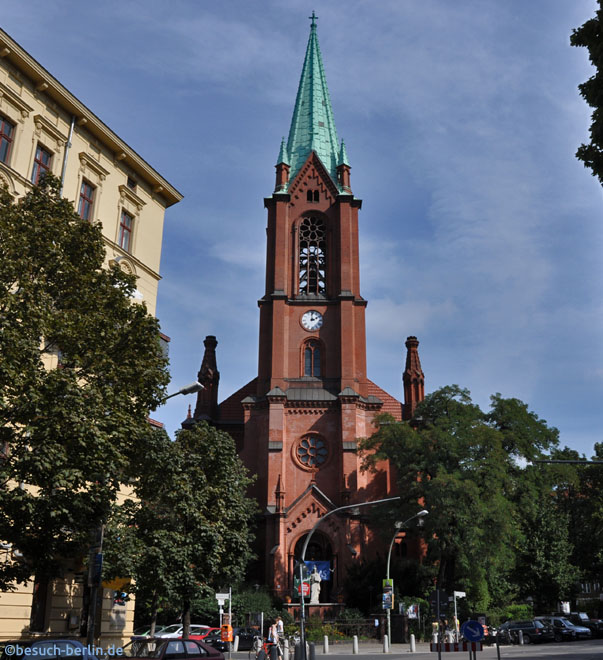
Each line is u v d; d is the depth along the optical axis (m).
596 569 80.38
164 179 39.31
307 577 35.69
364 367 72.00
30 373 19.31
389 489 68.50
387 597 46.72
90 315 22.38
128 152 36.53
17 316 19.83
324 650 41.78
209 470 33.84
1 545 20.80
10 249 20.81
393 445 58.62
